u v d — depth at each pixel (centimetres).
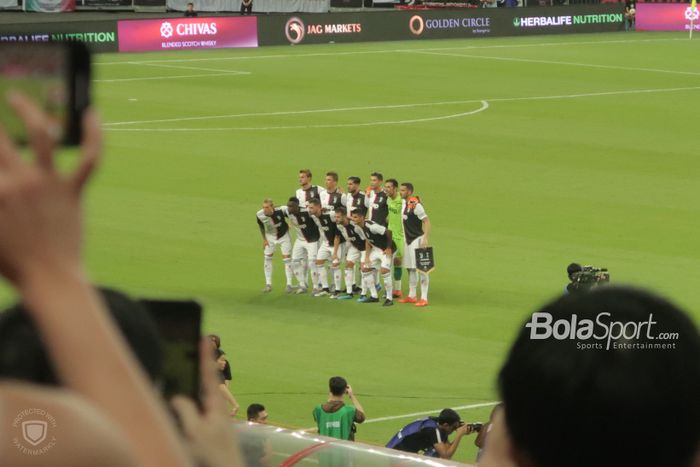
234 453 462
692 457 376
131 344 441
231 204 7200
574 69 12588
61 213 359
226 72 12112
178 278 5841
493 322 5219
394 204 5531
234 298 5572
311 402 4312
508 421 388
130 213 6950
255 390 4428
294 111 10169
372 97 10881
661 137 9300
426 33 14788
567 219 6900
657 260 6122
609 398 372
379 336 5069
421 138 9169
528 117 10050
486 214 7006
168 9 16662
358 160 8450
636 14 15762
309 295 5638
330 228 5609
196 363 472
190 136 9119
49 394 338
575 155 8631
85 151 364
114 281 5775
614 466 375
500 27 15088
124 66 12356
